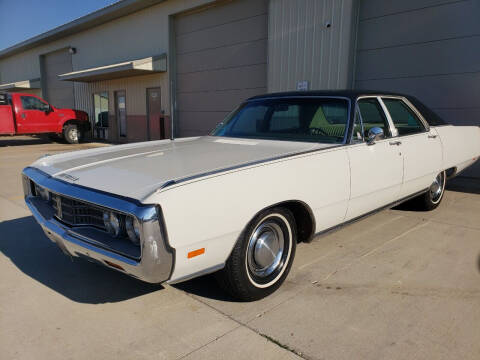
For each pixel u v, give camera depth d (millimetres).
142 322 2480
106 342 2271
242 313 2566
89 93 17969
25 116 14039
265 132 3781
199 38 12289
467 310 2586
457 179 7328
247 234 2473
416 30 7609
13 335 2348
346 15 8359
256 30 10578
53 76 21031
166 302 2736
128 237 2260
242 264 2490
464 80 7156
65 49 19609
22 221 4727
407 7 7668
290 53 9516
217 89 11969
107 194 2234
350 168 3152
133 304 2715
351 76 8586
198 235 2199
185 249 2160
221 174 2342
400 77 7953
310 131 3504
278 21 9641
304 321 2463
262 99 4109
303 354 2137
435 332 2336
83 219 2484
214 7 11641
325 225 3072
